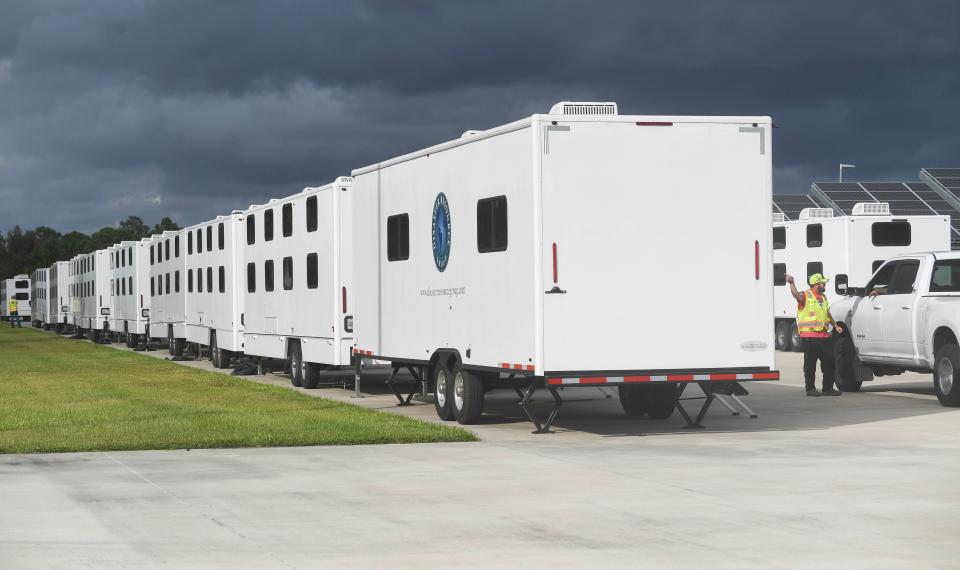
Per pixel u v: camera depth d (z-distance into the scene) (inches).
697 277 552.7
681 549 307.6
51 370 1147.3
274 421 627.2
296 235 908.0
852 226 1280.8
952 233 1678.2
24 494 400.2
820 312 779.4
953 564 289.0
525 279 542.9
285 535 330.0
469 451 507.5
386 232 700.0
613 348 543.2
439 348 634.2
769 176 561.3
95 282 1888.5
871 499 378.9
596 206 540.4
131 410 701.9
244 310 1056.8
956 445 513.7
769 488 401.4
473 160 589.0
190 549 312.7
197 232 1227.9
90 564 296.4
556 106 550.9
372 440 540.7
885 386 865.5
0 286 4165.8
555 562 294.2
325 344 848.3
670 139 549.3
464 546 313.9
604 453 497.0
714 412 682.8
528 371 542.0
